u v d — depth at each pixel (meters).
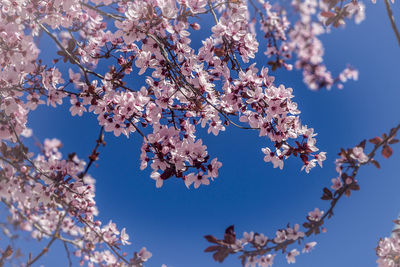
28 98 0.56
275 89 0.55
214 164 0.54
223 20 0.56
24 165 0.54
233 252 0.48
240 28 0.56
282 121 0.55
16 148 0.54
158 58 0.56
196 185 0.54
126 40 0.53
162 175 0.54
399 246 0.51
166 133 0.54
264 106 0.56
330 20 0.49
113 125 0.56
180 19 0.54
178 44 0.56
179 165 0.53
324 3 0.49
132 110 0.55
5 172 0.54
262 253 0.48
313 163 0.55
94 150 0.53
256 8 0.55
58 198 0.56
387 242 0.52
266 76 0.56
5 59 0.54
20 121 0.56
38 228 0.54
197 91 0.53
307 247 0.50
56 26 0.56
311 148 0.54
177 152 0.53
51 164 0.55
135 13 0.51
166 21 0.52
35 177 0.55
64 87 0.55
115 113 0.56
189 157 0.54
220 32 0.56
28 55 0.54
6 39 0.54
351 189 0.48
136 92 0.56
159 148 0.54
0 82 0.54
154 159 0.54
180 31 0.54
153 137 0.54
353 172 0.48
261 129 0.56
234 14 0.55
